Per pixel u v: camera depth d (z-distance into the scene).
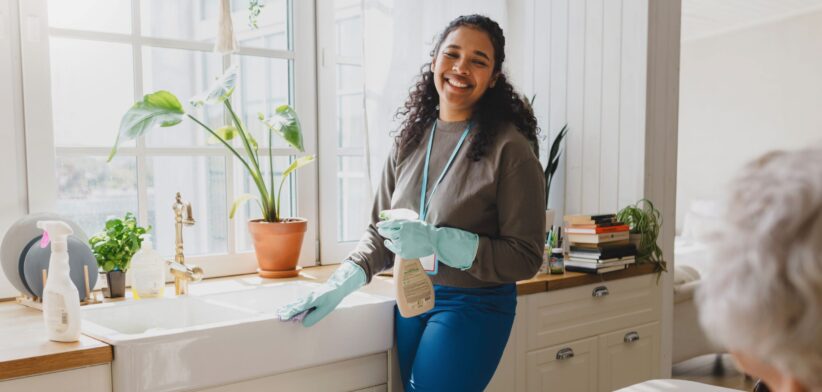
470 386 1.72
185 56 2.36
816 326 0.42
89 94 2.16
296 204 2.59
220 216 2.45
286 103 2.59
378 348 1.90
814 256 0.41
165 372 1.51
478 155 1.74
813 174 0.44
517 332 2.20
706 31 6.42
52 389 1.40
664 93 2.68
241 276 2.40
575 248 2.51
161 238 2.32
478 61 1.76
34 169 2.02
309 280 2.29
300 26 2.57
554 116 2.95
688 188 6.66
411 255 1.64
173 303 1.96
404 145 1.94
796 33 5.76
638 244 2.60
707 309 0.48
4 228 1.98
